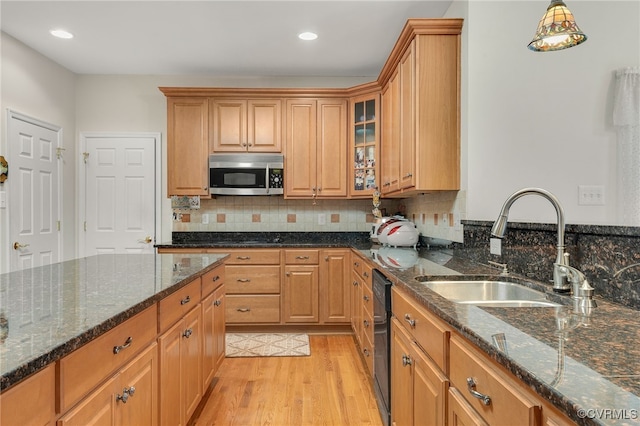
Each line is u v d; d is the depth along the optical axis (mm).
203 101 3963
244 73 4195
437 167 2564
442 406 1188
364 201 4355
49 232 3812
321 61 3859
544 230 1636
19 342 896
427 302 1306
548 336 917
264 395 2477
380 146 3801
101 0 2760
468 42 2480
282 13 2930
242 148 3980
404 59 2828
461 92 2545
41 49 3580
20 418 773
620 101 2449
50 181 3834
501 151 2488
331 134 4000
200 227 4301
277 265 3766
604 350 822
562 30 1548
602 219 2486
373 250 3088
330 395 2475
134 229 4277
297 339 3598
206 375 2238
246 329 3828
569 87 2486
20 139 3436
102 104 4254
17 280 1710
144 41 3410
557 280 1427
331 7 2861
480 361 960
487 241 2191
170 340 1634
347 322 3768
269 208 4328
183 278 1777
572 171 2498
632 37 2482
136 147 4270
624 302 1224
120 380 1194
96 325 1039
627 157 2447
